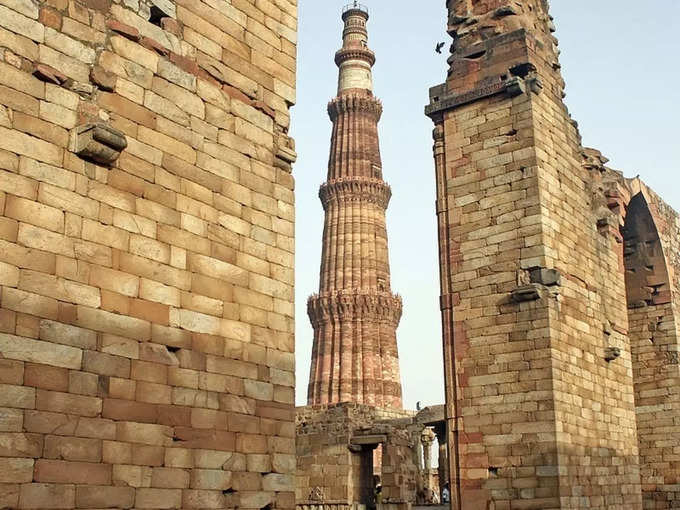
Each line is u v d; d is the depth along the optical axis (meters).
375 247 76.12
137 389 12.66
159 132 14.03
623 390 28.00
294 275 16.25
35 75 12.23
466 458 24.48
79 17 13.09
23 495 10.85
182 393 13.39
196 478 13.32
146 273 13.21
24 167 11.77
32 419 11.15
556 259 25.19
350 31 86.25
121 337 12.59
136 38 13.99
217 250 14.64
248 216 15.49
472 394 24.86
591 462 24.64
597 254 28.36
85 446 11.74
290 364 15.64
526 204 25.19
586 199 28.66
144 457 12.55
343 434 44.72
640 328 38.84
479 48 27.61
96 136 12.46
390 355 73.12
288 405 15.35
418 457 49.50
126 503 12.15
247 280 15.12
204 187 14.69
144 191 13.50
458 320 25.75
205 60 15.37
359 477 44.78
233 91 15.86
